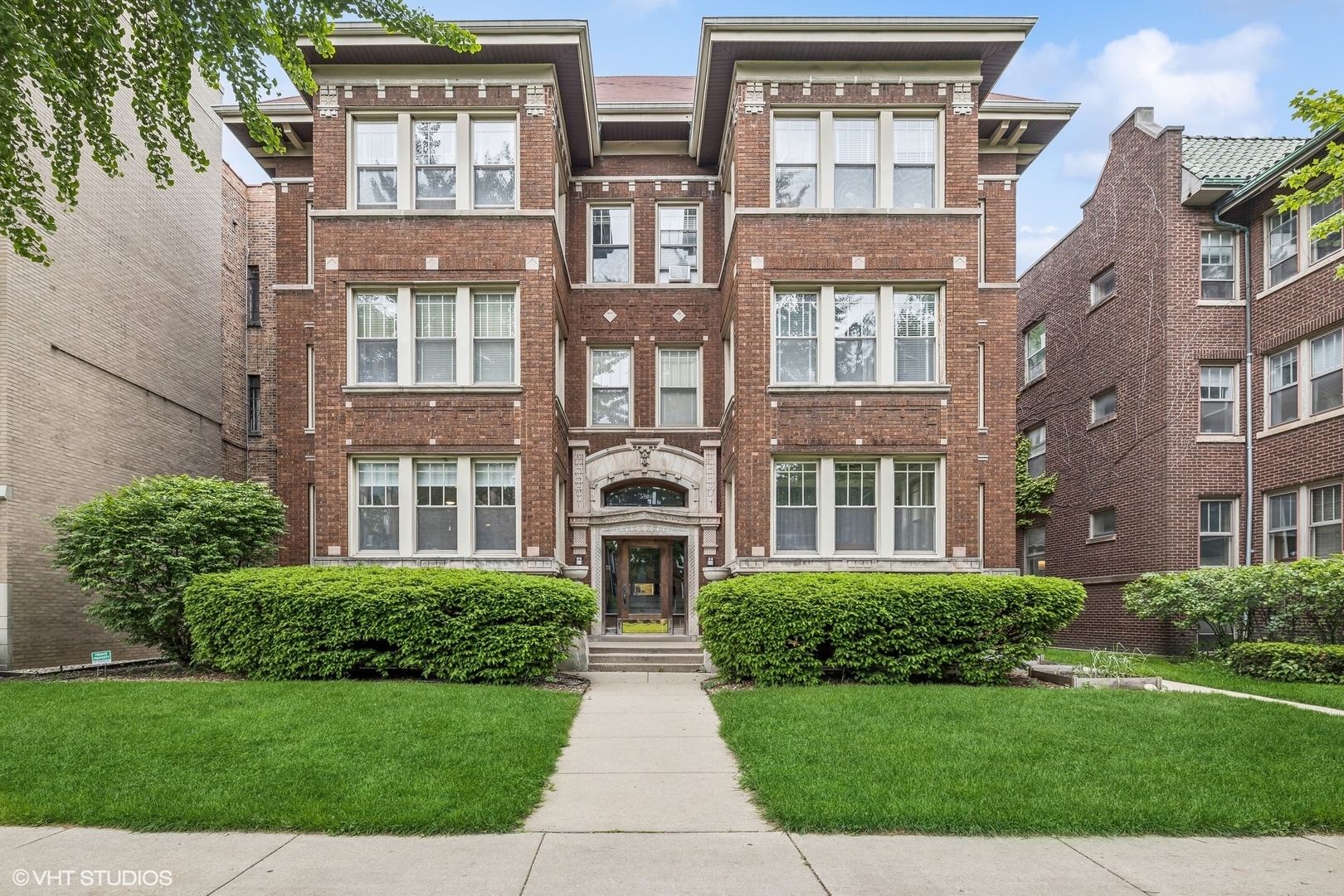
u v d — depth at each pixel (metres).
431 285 14.61
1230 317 17.69
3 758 7.24
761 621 11.82
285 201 17.52
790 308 14.71
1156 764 7.26
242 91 8.85
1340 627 13.95
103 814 5.95
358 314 14.79
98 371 15.70
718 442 17.20
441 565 14.30
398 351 14.60
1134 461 18.78
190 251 19.05
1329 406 15.64
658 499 17.97
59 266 14.59
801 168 14.77
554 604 11.98
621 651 14.80
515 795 6.50
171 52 8.66
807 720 9.01
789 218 14.49
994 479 16.64
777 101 14.56
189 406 19.00
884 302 14.55
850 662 11.85
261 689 10.41
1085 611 20.75
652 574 17.48
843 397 14.41
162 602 12.32
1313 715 9.22
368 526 14.59
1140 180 18.81
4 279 13.30
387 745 7.74
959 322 14.39
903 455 14.42
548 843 5.68
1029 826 5.87
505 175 14.85
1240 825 5.90
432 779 6.74
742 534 14.27
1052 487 22.56
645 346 17.56
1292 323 16.33
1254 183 16.48
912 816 5.94
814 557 14.19
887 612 11.77
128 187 16.66
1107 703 9.95
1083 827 5.88
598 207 18.12
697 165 18.08
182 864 5.23
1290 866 5.29
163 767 7.03
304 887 4.90
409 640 11.73
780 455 14.34
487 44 14.17
